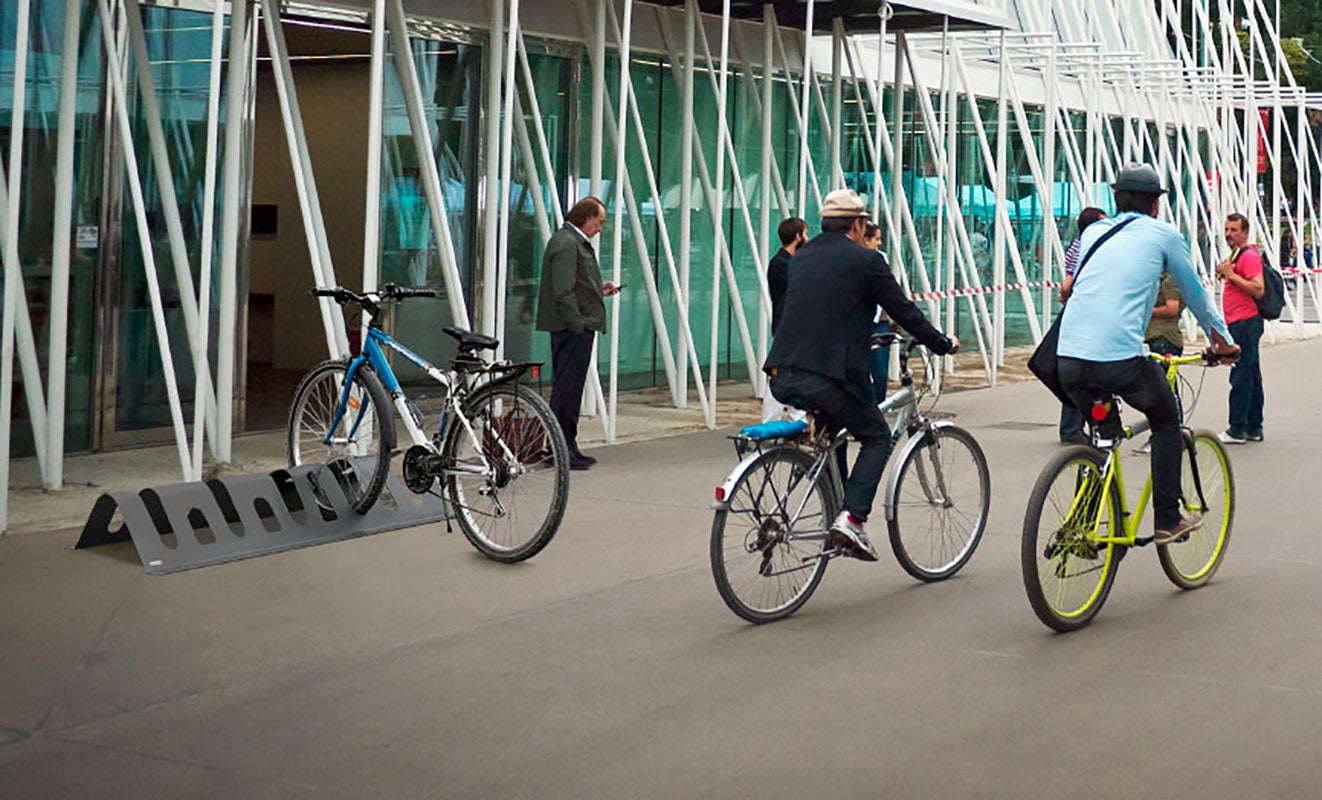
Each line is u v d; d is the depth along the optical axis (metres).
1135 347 7.06
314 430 9.38
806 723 5.49
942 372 18.70
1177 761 5.06
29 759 5.14
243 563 8.09
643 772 5.00
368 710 5.67
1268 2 48.19
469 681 6.03
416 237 13.84
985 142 20.02
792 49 17.69
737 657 6.37
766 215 15.52
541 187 14.91
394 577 7.81
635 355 16.39
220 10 9.57
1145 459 11.84
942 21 16.77
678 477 10.83
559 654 6.42
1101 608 7.20
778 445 7.00
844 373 7.12
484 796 4.79
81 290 11.28
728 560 6.81
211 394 10.93
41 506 9.43
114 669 6.19
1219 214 26.42
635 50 15.59
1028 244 23.25
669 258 13.83
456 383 8.51
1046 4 23.17
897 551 7.61
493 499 8.23
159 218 11.75
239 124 10.66
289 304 16.34
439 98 13.88
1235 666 6.20
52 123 11.09
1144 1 27.03
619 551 8.44
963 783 4.88
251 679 6.06
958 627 6.86
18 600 7.27
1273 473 11.20
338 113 15.38
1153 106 25.70
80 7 10.64
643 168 16.16
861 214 7.40
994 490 10.45
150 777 4.96
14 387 10.98
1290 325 28.39
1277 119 26.70
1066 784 4.86
